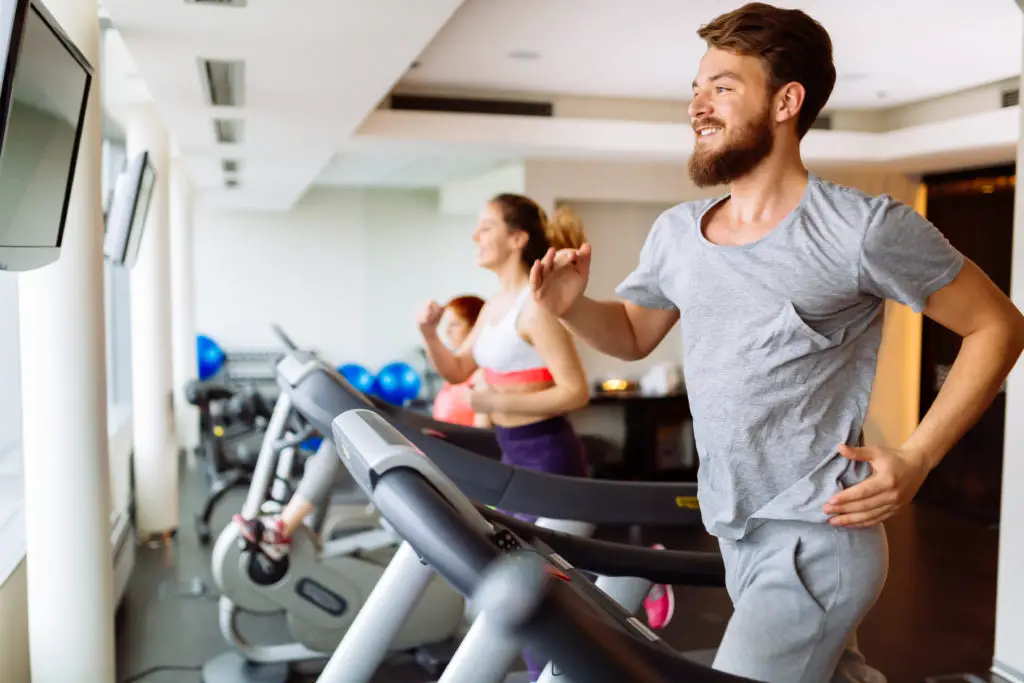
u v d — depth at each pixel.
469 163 8.62
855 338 1.46
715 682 0.97
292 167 7.36
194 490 7.46
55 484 2.79
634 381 8.61
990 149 6.55
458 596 3.88
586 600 0.96
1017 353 1.42
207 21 3.14
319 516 3.96
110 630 2.92
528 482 2.43
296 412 4.08
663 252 1.61
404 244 12.66
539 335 2.74
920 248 1.38
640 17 4.62
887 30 4.88
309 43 3.44
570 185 7.90
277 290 12.31
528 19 4.67
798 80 1.44
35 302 2.75
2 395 4.16
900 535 6.69
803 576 1.48
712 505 1.56
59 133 2.01
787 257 1.43
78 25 2.72
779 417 1.46
